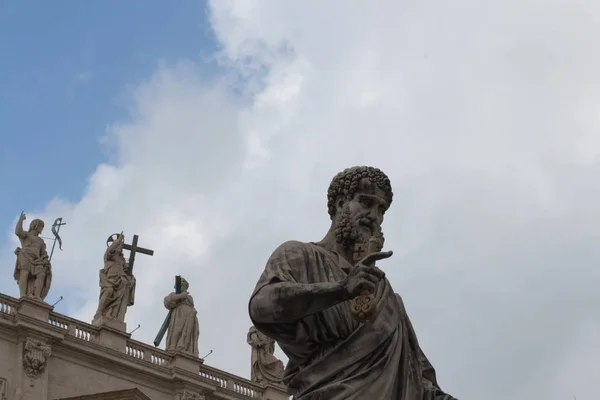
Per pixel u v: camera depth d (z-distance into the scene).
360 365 5.00
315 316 5.03
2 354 42.84
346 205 5.41
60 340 44.44
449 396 5.30
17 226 45.50
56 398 43.59
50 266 45.25
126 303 47.59
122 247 48.59
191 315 48.84
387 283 5.23
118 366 46.00
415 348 5.29
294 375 5.12
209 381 47.78
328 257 5.29
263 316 4.96
